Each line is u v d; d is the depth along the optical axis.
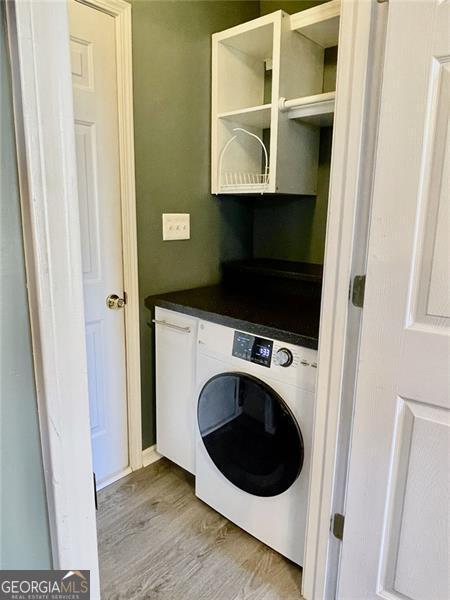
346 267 1.13
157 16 1.72
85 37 1.52
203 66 1.97
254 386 1.46
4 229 0.56
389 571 1.20
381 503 1.16
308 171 2.04
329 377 1.21
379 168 1.01
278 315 1.57
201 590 1.42
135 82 1.69
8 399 0.59
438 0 0.88
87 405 0.68
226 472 1.65
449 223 0.95
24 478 0.63
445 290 0.97
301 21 1.72
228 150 2.11
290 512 1.46
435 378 1.02
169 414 1.95
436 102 0.92
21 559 0.65
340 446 1.24
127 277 1.84
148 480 1.98
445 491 1.06
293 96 1.84
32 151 0.55
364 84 1.02
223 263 2.29
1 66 0.52
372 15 0.99
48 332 0.60
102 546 1.59
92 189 1.66
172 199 1.95
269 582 1.45
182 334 1.79
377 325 1.08
